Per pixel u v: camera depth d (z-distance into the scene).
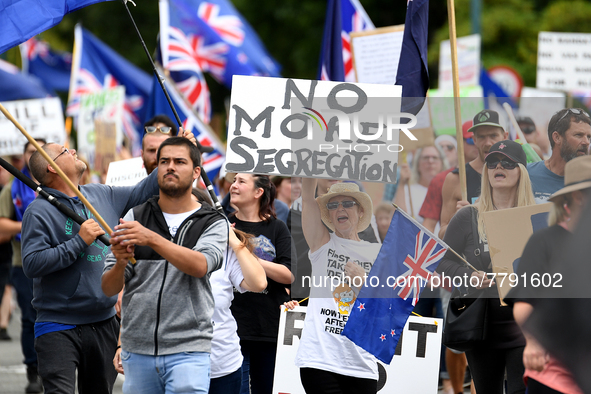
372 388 14.23
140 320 12.48
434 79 63.38
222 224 13.05
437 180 14.48
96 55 40.09
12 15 14.80
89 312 14.80
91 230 14.23
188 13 34.88
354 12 27.09
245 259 14.36
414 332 16.17
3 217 23.73
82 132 33.00
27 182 14.52
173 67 28.89
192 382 12.38
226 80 35.56
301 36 74.81
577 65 30.75
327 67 24.83
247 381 16.61
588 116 14.07
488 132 14.43
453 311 15.07
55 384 14.23
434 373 16.03
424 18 16.53
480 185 14.43
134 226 11.88
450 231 14.48
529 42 60.38
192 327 12.55
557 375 13.48
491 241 14.34
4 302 31.03
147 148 18.05
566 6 60.72
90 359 14.94
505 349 14.87
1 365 25.75
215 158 27.22
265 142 14.32
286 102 14.36
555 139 14.21
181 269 12.17
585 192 13.94
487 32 60.47
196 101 29.44
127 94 41.50
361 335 14.05
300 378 15.23
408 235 14.45
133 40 84.19
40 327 14.70
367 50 25.50
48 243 14.54
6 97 38.50
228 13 35.84
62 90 75.75
